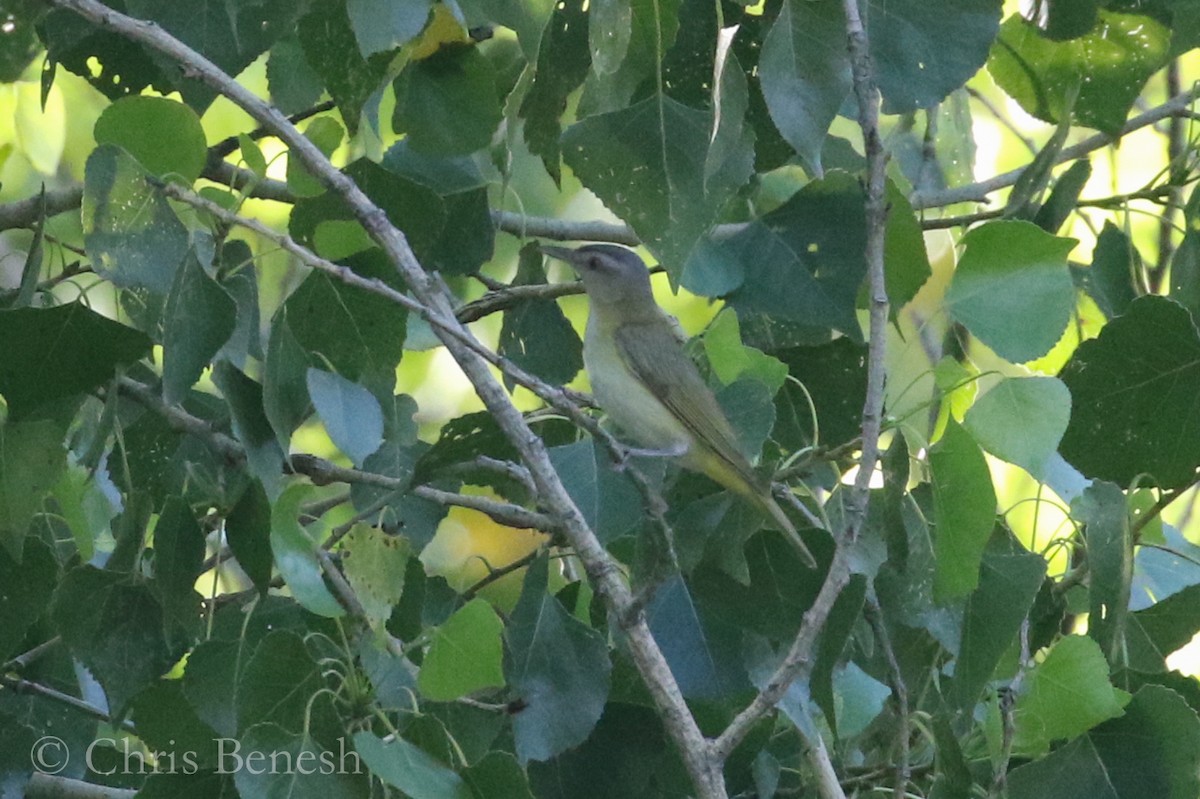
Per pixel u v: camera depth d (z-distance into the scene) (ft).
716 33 29.07
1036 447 25.43
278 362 26.02
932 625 27.96
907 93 26.37
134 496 25.57
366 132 35.58
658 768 28.43
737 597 27.50
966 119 39.78
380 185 29.78
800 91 22.98
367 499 29.76
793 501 28.63
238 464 26.58
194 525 25.40
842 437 32.60
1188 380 29.30
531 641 25.70
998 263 26.78
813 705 29.66
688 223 24.06
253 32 27.04
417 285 24.85
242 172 32.55
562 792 28.02
